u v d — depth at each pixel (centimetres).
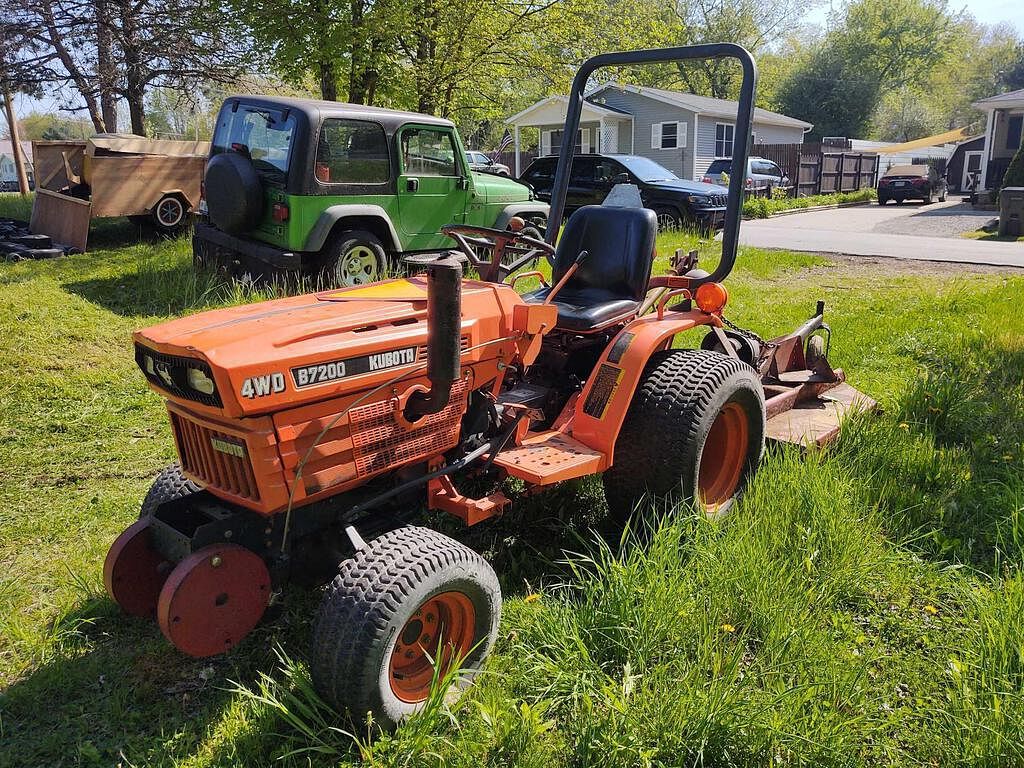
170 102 2712
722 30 4578
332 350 257
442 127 838
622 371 334
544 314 331
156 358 259
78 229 973
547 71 1364
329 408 261
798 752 234
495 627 276
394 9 1123
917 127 7000
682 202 1390
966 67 7188
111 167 985
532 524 377
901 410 484
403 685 260
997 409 507
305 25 1173
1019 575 302
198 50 1612
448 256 254
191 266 839
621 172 1446
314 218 729
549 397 373
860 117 4975
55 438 485
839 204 2683
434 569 249
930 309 808
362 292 320
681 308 401
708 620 285
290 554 280
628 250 395
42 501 407
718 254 1130
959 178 3781
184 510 283
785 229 1725
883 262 1173
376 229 803
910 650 290
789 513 348
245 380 235
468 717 256
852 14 5119
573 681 266
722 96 4638
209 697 272
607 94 2820
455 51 1255
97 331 656
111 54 1642
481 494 356
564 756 244
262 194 735
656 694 252
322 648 239
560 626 290
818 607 301
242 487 255
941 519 370
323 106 728
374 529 285
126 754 248
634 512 357
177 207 1067
